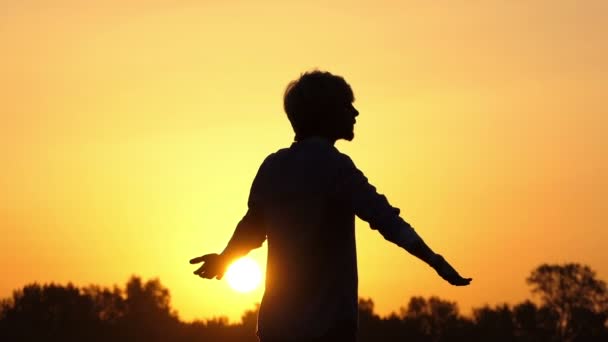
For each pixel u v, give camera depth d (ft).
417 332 230.48
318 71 20.75
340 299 19.60
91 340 228.84
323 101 20.39
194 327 219.61
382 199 19.36
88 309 234.17
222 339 188.44
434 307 234.17
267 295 20.10
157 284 238.27
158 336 232.53
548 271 280.10
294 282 19.72
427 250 18.71
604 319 278.46
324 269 19.67
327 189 19.67
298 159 20.13
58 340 231.50
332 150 20.03
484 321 251.39
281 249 20.01
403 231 18.90
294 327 19.48
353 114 20.66
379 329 225.56
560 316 275.18
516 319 265.54
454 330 239.30
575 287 278.87
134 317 236.63
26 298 232.12
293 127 20.70
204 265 21.50
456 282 18.57
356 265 19.94
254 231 21.22
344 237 19.80
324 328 19.40
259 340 20.12
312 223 19.75
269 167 20.61
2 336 222.89
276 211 20.27
